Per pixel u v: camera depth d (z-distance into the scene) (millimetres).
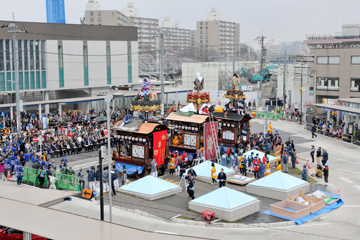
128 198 31859
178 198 31984
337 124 60750
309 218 28031
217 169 37094
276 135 49656
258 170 37094
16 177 35812
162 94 62219
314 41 107938
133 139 38281
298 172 40281
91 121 62031
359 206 31047
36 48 73375
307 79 103625
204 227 26594
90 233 15039
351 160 46219
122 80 88812
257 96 91188
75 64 79812
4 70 69062
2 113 56656
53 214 17203
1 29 67938
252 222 27234
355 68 83562
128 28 88938
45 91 76188
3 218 16875
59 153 46562
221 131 47094
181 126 43438
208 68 105875
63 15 85812
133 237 14531
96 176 33719
